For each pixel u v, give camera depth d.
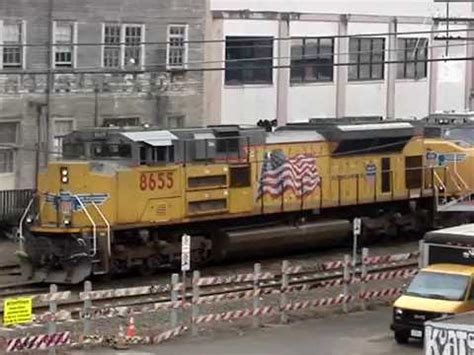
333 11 65.44
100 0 55.41
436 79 73.56
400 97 70.88
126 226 41.19
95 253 40.28
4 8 52.34
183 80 58.78
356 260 43.12
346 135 48.41
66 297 31.72
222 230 45.12
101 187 40.44
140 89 57.09
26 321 29.72
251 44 61.44
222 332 33.50
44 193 41.22
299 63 63.94
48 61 53.88
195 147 43.28
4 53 52.53
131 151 41.53
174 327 32.66
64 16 54.31
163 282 41.31
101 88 55.66
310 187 47.59
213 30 59.88
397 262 41.81
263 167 45.72
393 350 31.55
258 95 62.19
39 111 53.59
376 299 38.72
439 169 53.53
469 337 19.86
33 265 41.06
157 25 57.59
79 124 54.91
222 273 43.66
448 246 34.28
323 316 36.25
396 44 69.75
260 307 35.81
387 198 51.03
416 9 70.38
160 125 57.78
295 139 47.12
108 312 33.03
